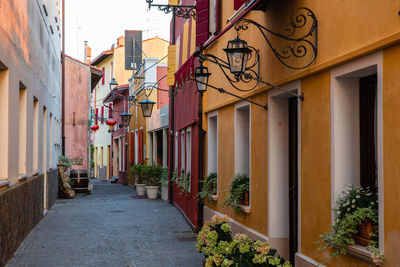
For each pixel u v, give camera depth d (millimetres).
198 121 11680
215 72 10617
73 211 15523
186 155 14234
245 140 9102
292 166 7141
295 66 6152
